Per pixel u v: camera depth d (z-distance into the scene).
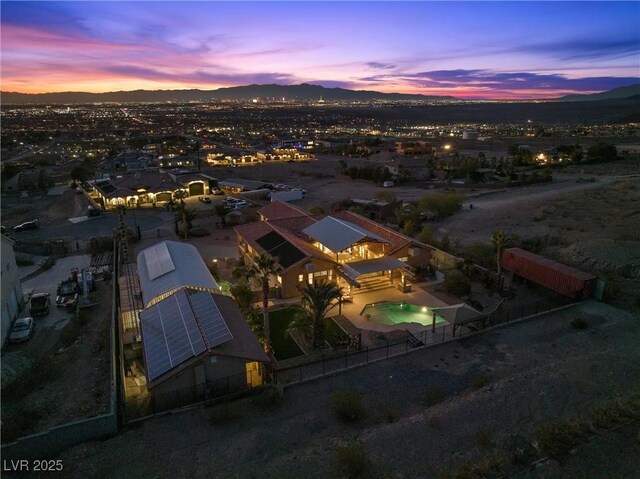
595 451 21.05
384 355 33.09
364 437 23.12
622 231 58.59
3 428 24.06
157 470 21.39
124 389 28.52
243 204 86.31
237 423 25.16
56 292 44.84
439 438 22.80
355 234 46.25
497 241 45.19
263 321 36.75
